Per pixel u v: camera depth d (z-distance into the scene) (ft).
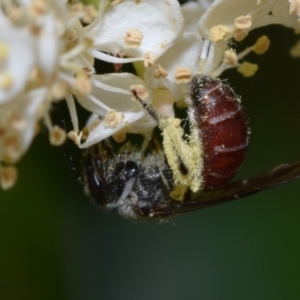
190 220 0.28
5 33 0.20
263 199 0.27
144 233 0.28
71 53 0.22
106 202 0.24
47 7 0.21
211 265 0.27
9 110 0.21
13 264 0.26
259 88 0.27
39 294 0.26
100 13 0.23
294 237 0.27
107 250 0.27
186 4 0.23
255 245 0.27
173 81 0.23
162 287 0.28
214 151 0.23
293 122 0.27
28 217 0.26
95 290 0.27
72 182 0.26
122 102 0.23
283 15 0.23
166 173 0.24
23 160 0.26
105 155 0.24
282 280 0.27
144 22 0.23
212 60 0.23
